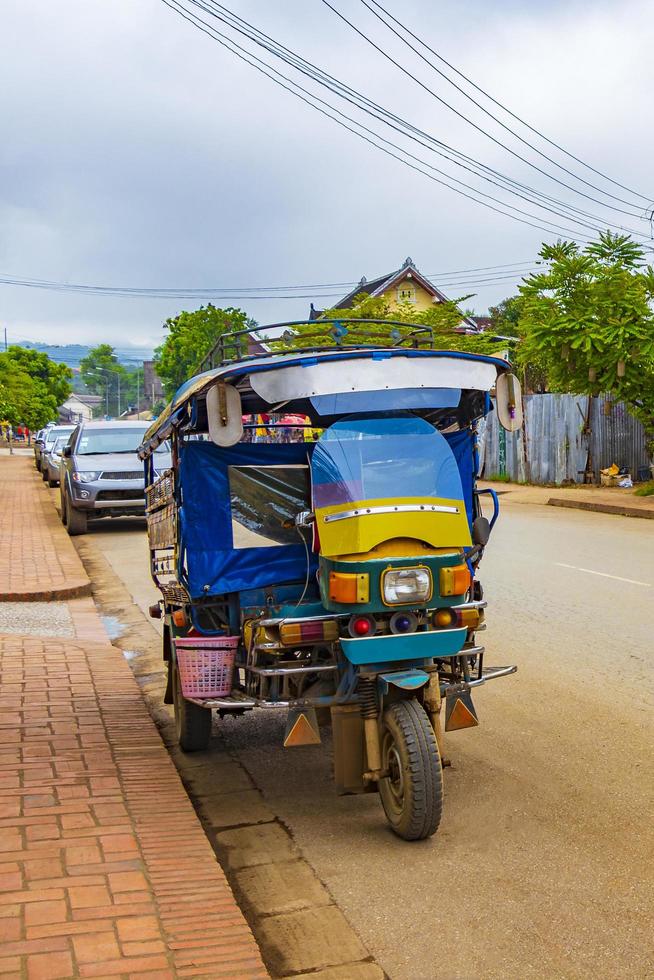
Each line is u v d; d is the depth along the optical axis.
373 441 4.96
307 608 5.21
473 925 3.93
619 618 9.64
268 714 7.08
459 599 4.84
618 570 12.55
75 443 18.39
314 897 4.21
